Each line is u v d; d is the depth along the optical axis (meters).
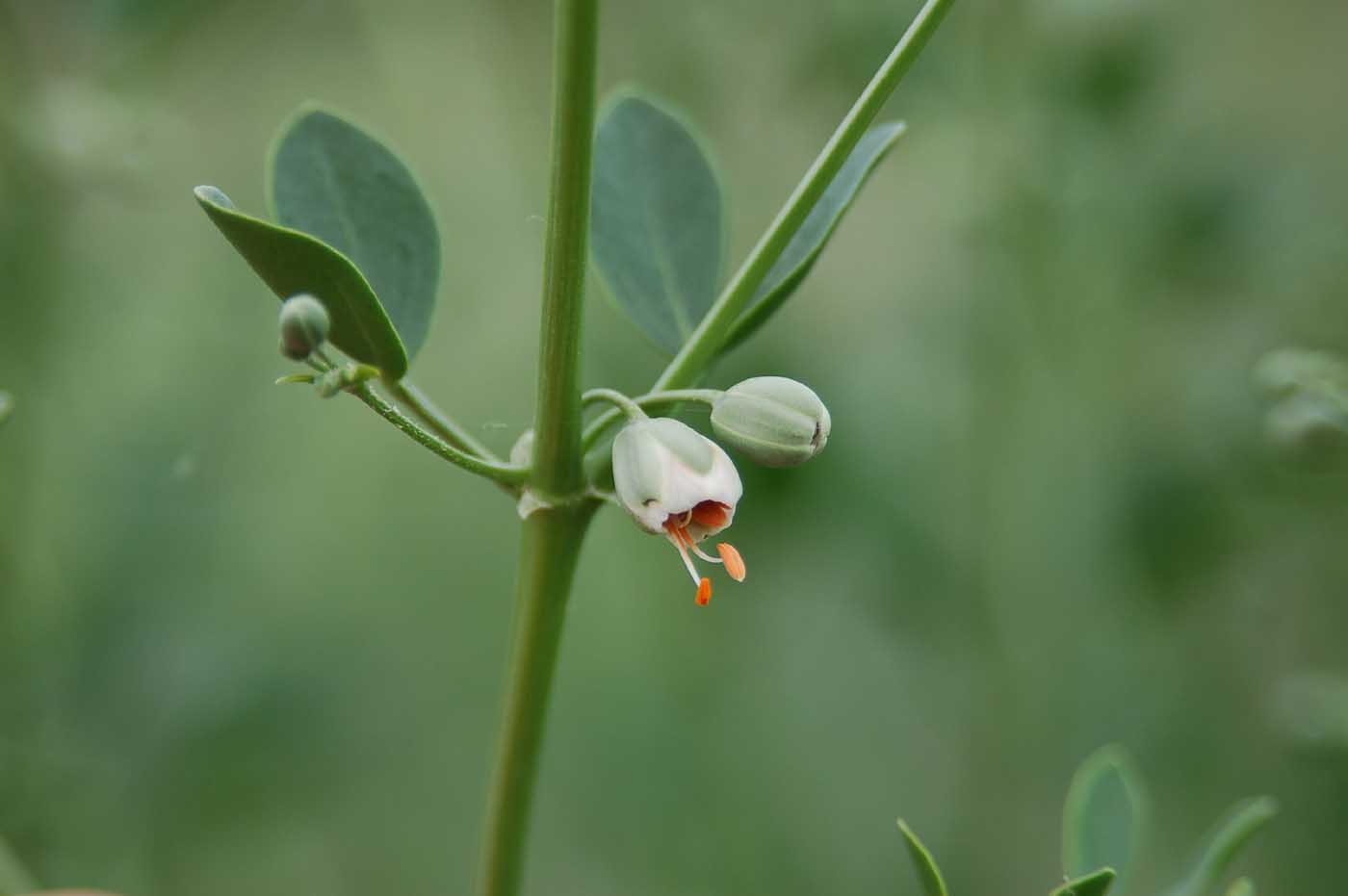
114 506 0.45
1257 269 0.46
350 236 0.27
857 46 0.45
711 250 0.28
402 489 0.57
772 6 0.46
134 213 0.50
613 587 0.53
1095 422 0.45
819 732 0.51
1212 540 0.45
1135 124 0.44
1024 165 0.44
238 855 0.46
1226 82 0.52
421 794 0.52
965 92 0.44
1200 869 0.27
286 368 0.51
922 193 0.50
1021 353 0.45
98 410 0.47
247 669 0.45
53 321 0.42
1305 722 0.38
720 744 0.49
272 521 0.53
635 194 0.28
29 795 0.40
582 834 0.51
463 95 0.55
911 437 0.45
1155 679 0.46
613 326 0.44
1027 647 0.45
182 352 0.49
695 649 0.48
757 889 0.48
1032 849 0.46
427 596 0.55
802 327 0.46
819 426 0.25
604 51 0.51
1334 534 0.47
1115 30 0.43
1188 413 0.46
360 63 0.54
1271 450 0.36
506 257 0.58
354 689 0.49
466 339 0.58
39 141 0.41
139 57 0.42
